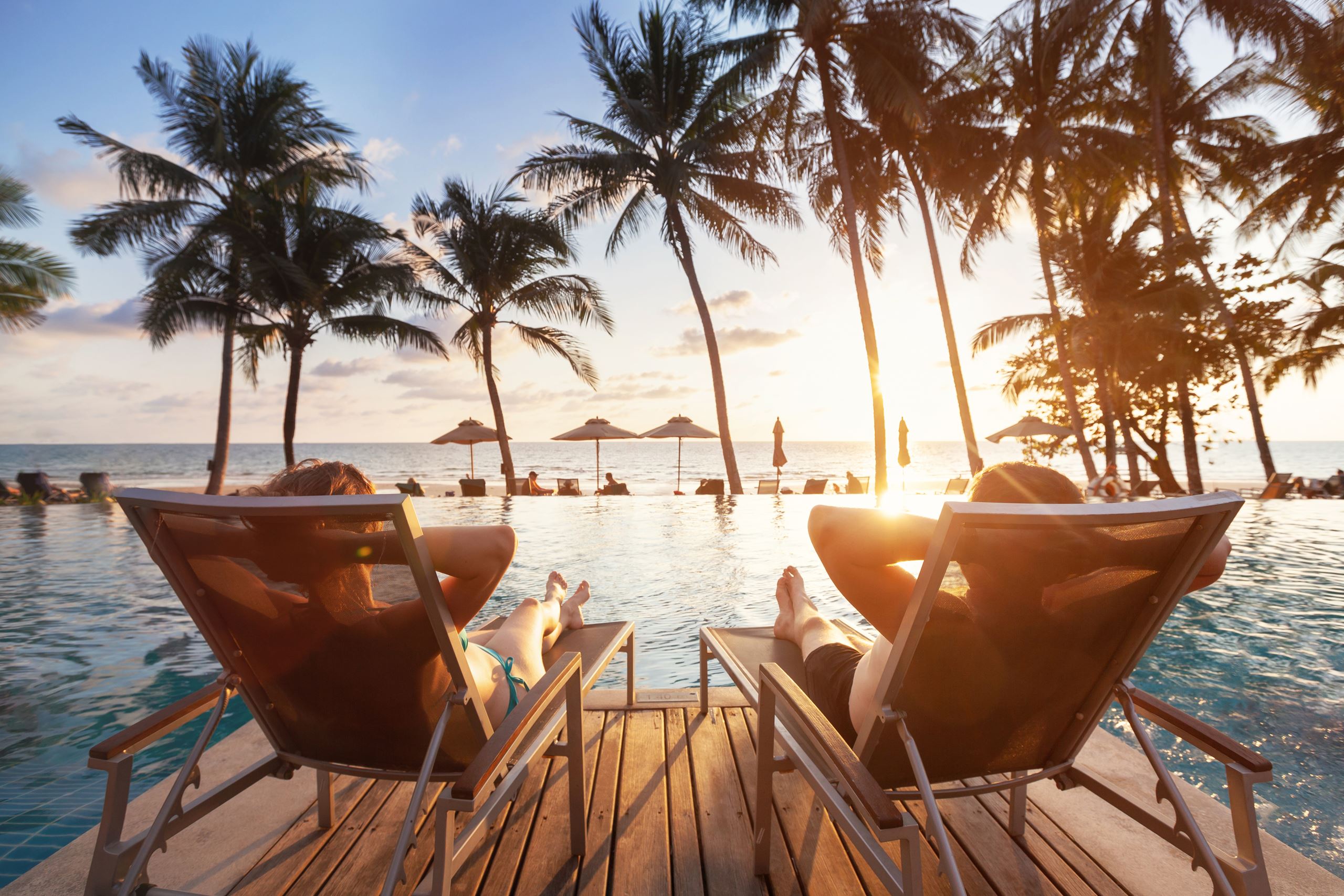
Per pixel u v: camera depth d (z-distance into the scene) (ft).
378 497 3.73
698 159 51.70
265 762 5.13
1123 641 4.55
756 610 16.79
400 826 6.23
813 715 4.48
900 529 4.28
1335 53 42.63
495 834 6.09
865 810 3.61
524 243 58.29
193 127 49.85
